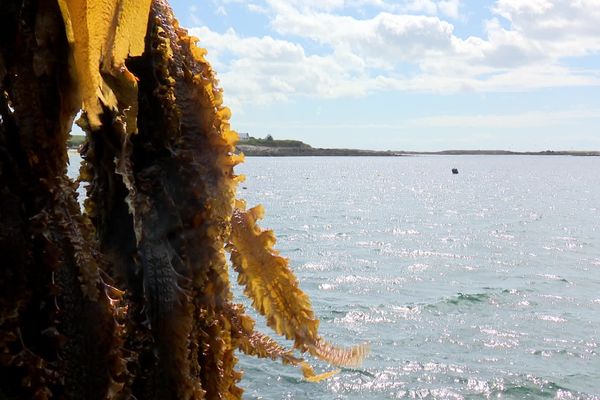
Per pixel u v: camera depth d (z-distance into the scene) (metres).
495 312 22.50
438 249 38.12
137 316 1.74
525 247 39.97
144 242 1.75
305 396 13.84
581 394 14.95
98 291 1.57
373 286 26.47
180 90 1.81
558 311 22.80
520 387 15.20
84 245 1.58
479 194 93.44
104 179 1.81
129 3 1.65
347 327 20.00
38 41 1.56
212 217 1.81
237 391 1.95
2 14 1.55
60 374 1.52
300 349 2.01
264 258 2.01
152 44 1.78
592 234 47.38
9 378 1.48
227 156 1.84
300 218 54.91
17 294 1.49
